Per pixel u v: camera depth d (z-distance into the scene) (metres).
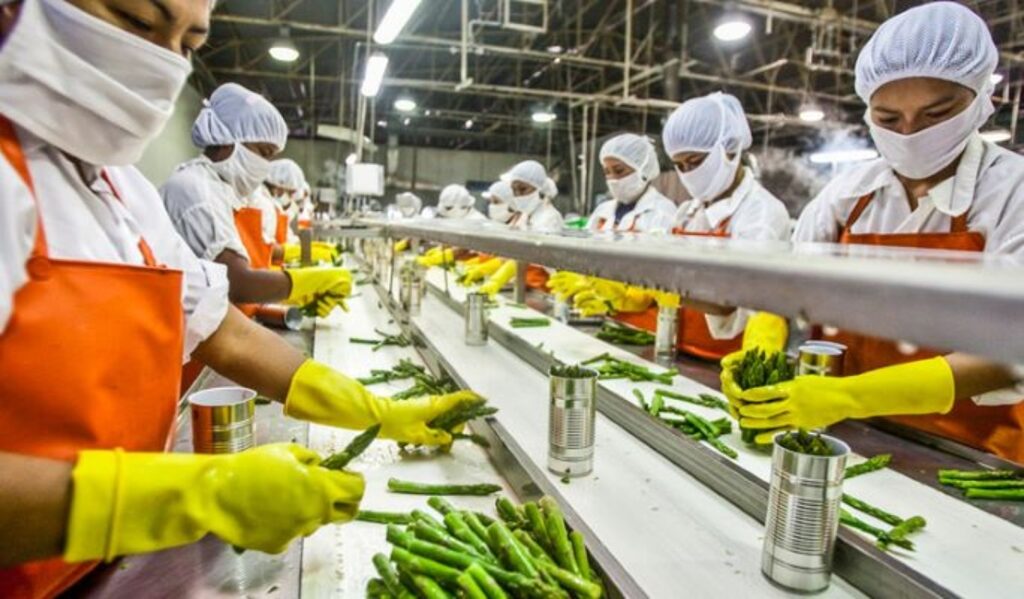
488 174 16.53
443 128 14.59
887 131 1.58
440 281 4.64
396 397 1.67
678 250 0.62
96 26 0.75
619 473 1.24
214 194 2.37
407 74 9.54
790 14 5.55
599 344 2.58
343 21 7.13
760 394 1.30
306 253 3.71
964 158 1.63
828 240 1.97
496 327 2.56
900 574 0.80
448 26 7.39
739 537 1.00
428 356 2.13
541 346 2.24
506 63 8.94
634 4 6.78
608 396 1.60
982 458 1.32
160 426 0.87
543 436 1.43
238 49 8.60
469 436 1.39
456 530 0.89
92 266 0.75
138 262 0.95
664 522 1.05
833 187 1.98
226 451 1.07
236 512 0.71
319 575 0.89
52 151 0.82
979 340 0.30
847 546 0.88
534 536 0.90
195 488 0.69
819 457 0.83
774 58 7.71
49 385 0.71
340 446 1.34
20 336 0.68
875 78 1.53
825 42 6.54
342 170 14.14
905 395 1.23
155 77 0.81
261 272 2.45
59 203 0.80
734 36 4.98
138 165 7.06
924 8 1.47
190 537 0.69
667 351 2.34
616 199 4.27
